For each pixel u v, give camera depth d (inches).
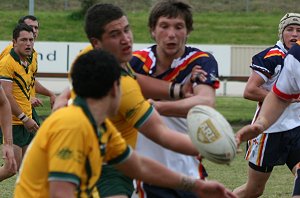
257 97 752.3
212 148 425.7
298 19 758.5
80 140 361.7
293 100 583.2
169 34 494.6
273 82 764.6
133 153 413.4
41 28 2977.4
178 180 428.5
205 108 436.5
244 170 1080.8
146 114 446.6
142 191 517.7
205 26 3166.8
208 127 427.2
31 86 949.8
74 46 2124.8
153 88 498.0
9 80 909.8
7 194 876.0
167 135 443.8
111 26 459.5
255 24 3235.7
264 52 762.8
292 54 573.9
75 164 361.1
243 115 1660.9
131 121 450.0
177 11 495.8
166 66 510.9
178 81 508.1
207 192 432.8
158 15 499.2
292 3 3511.3
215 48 2198.6
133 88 448.5
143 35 2925.7
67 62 2119.8
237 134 538.9
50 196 365.7
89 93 368.8
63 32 2955.2
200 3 3521.2
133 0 3408.0
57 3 3417.8
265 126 572.4
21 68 922.7
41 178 378.0
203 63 505.0
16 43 924.6
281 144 745.0
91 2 3088.1
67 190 361.4
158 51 512.4
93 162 372.2
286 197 890.1
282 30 765.9
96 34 464.1
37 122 970.1
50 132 365.1
